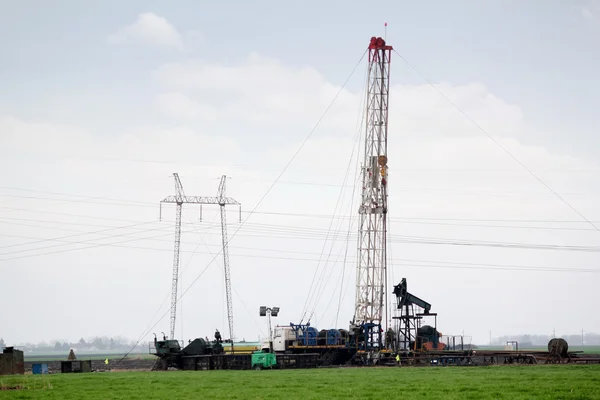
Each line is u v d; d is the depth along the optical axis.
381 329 159.38
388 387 71.56
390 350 155.12
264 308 152.88
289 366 132.38
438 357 145.50
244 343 163.88
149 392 69.00
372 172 171.75
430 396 61.94
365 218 171.50
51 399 62.50
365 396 62.50
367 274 169.25
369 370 116.06
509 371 101.50
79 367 133.88
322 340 154.00
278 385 75.81
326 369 123.88
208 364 137.75
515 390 66.56
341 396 62.53
